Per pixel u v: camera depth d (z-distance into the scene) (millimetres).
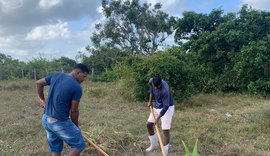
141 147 6719
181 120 9078
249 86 14953
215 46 16172
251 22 16109
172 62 12125
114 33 32125
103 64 32062
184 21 17812
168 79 11883
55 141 5152
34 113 10281
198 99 12914
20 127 7914
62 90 4758
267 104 12133
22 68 26406
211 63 16578
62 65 29078
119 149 6520
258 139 7332
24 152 6230
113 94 14180
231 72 15750
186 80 12305
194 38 17859
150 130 6535
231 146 6520
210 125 8273
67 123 4852
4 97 13836
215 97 14367
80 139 4926
